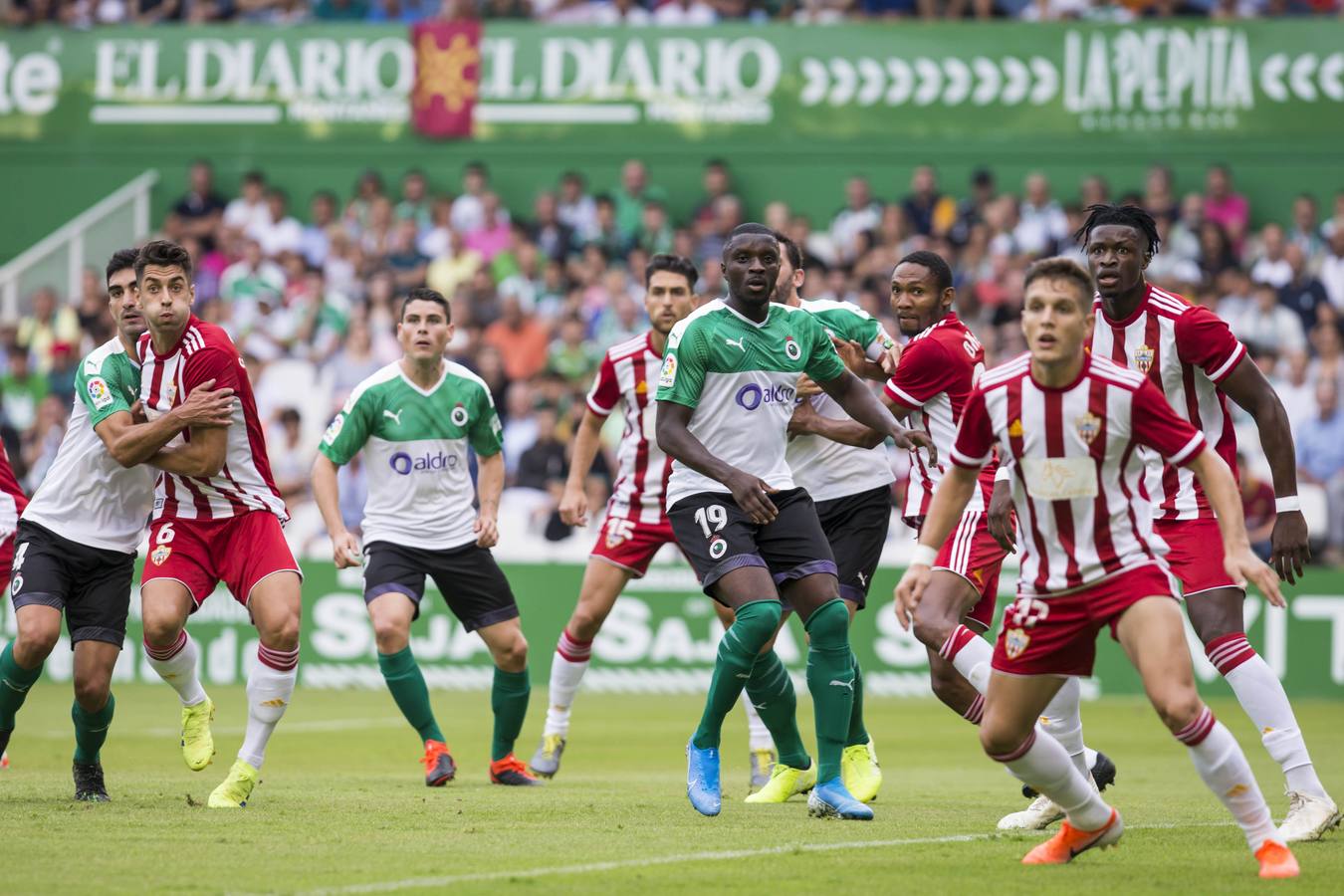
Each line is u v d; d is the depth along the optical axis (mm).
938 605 24359
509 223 73750
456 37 77812
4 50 79688
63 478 24672
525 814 23922
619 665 56812
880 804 26547
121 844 20234
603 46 77312
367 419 30406
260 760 24922
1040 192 70250
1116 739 42219
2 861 18828
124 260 24375
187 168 79062
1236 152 72812
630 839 21062
